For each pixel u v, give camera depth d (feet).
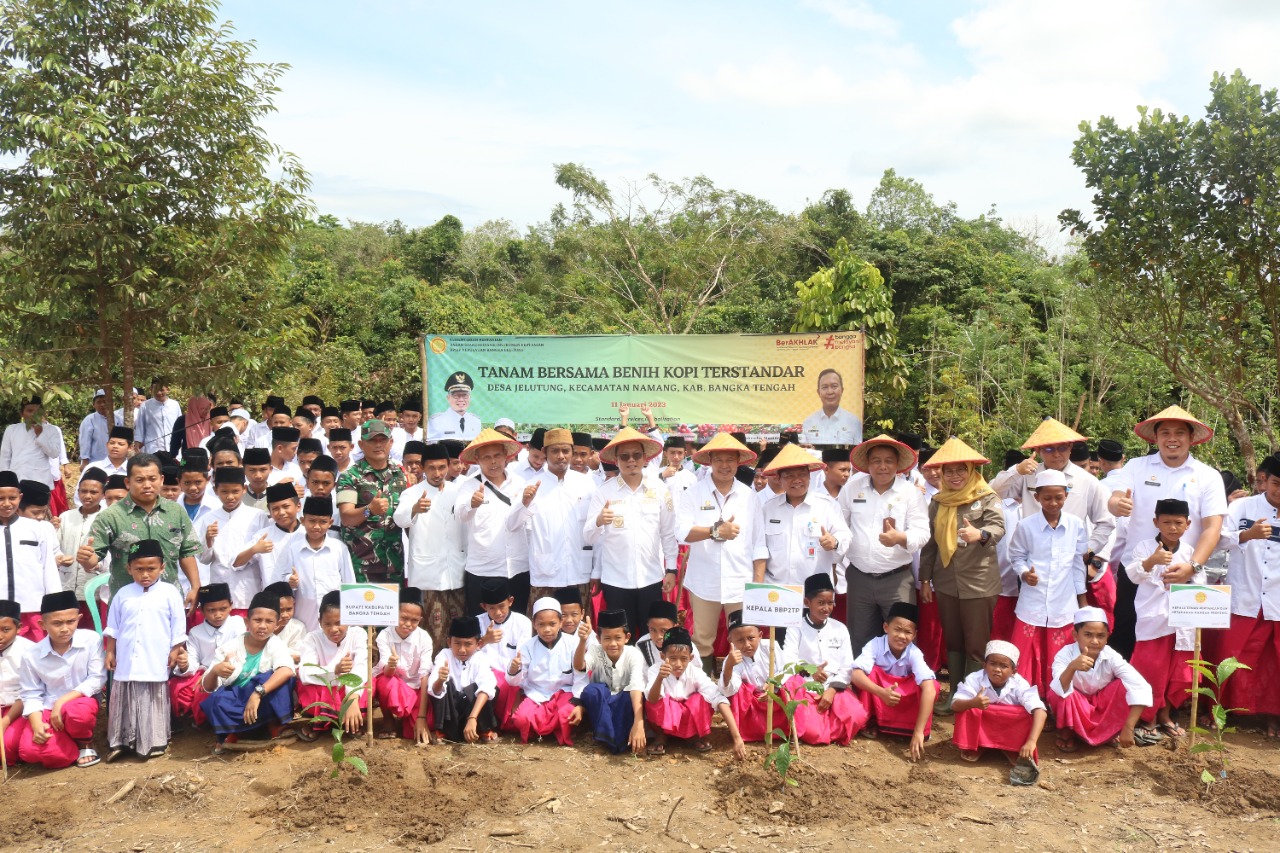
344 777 19.85
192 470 27.04
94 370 39.32
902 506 24.49
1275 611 22.26
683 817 18.61
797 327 52.54
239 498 25.82
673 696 21.85
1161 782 19.90
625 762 21.48
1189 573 22.03
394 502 27.17
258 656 22.76
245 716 21.95
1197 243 34.30
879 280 50.49
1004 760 21.62
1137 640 23.03
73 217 34.76
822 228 100.68
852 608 25.16
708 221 97.91
